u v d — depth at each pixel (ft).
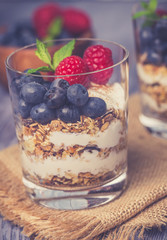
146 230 1.31
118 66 1.31
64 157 1.30
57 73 1.31
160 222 1.30
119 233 1.30
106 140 1.30
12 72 1.30
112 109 1.29
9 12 2.90
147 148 1.63
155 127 1.70
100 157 1.31
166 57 1.62
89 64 1.35
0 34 2.26
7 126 1.89
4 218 1.36
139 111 1.85
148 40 1.63
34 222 1.32
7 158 1.61
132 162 1.56
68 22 2.26
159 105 1.68
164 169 1.51
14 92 1.31
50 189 1.35
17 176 1.53
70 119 1.25
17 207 1.39
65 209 1.37
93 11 2.89
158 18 1.69
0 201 1.42
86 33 2.28
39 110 1.25
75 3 3.02
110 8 2.92
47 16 2.28
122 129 1.35
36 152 1.31
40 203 1.39
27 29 2.30
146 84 1.69
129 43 2.41
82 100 1.24
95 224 1.29
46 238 1.28
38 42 1.37
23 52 1.38
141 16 1.67
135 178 1.48
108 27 2.64
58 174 1.32
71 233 1.27
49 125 1.27
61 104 1.24
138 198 1.37
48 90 1.26
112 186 1.37
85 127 1.27
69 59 1.30
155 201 1.38
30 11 2.88
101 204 1.37
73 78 1.25
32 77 1.27
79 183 1.33
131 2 2.98
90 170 1.32
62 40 1.44
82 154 1.30
